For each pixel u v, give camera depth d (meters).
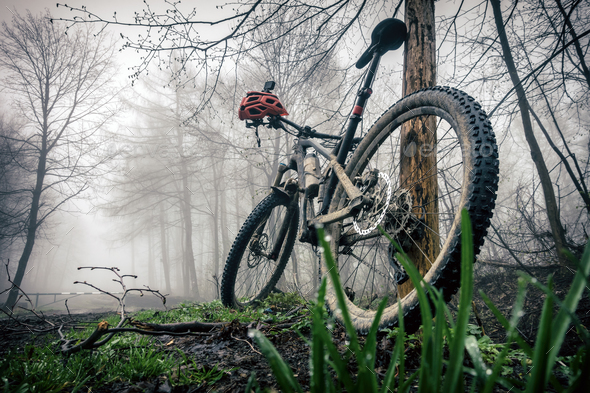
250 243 3.82
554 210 5.33
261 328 2.16
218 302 4.34
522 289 0.28
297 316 2.70
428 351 0.34
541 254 5.86
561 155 5.36
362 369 0.33
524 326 3.29
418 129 2.69
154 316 3.55
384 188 2.25
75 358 1.42
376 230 2.29
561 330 0.27
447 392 0.31
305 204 3.03
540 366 0.27
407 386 0.36
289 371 0.33
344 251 2.82
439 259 1.69
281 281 10.97
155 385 1.28
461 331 0.31
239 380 1.33
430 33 3.01
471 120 1.79
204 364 1.53
